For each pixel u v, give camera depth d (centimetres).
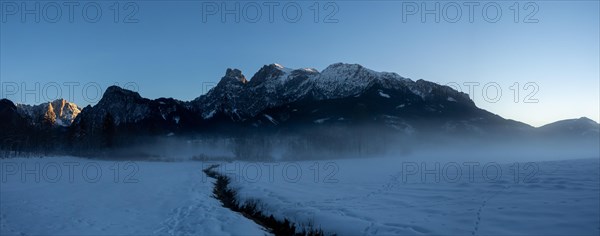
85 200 2777
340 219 1939
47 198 2853
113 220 2050
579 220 1475
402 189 2906
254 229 1927
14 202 2638
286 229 2034
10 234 1703
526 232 1445
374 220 1864
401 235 1586
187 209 2428
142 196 3036
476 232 1509
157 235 1725
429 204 2145
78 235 1700
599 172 2498
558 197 1883
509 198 2025
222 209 2466
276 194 2922
